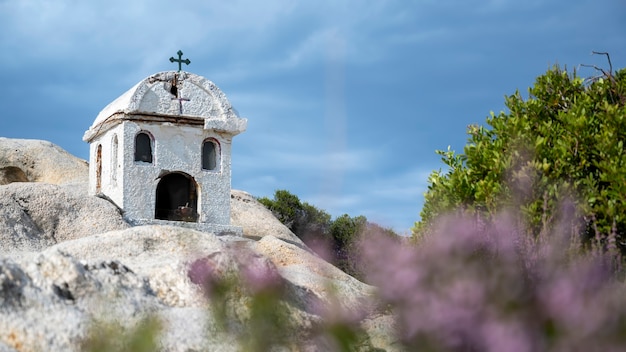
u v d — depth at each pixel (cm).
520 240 468
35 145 1645
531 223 515
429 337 359
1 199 838
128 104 1009
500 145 598
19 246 780
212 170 1080
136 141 1027
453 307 356
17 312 355
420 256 414
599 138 564
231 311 398
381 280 416
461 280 376
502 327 327
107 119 1069
